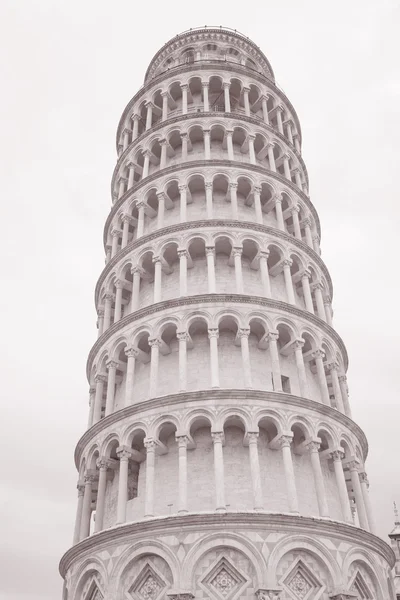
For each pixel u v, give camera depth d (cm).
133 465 3566
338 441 3481
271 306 3803
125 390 3806
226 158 4847
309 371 4006
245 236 4125
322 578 2884
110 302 4403
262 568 2755
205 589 2748
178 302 3759
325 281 4569
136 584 2867
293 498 3066
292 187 4741
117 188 5247
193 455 3338
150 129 4997
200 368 3672
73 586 3145
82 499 3666
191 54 5922
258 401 3322
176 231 4166
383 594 3116
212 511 2883
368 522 3456
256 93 5362
